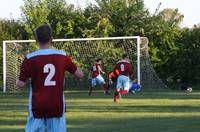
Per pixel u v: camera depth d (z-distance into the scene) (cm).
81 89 6494
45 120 1277
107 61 6744
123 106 3625
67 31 7556
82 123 2570
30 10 7669
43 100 1265
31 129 1274
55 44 6969
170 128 2338
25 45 6719
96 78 5316
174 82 7175
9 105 3853
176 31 7312
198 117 2825
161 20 7425
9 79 6538
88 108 3462
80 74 1311
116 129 2319
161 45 7269
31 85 1291
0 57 6950
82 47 6906
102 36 7375
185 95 4997
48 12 7662
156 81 6581
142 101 4138
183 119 2722
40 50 1289
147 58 6662
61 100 1280
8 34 7725
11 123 2614
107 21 7388
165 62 7219
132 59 6756
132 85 5494
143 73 6588
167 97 4669
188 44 7162
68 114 3034
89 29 7544
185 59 7144
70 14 7675
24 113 3153
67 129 2333
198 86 7062
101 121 2656
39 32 1280
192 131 2236
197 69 7106
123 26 7431
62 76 1285
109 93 5409
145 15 7481
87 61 6875
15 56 6638
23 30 7769
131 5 7506
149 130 2272
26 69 1277
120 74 4297
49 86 1273
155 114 3017
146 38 6731
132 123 2548
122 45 6831
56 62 1280
